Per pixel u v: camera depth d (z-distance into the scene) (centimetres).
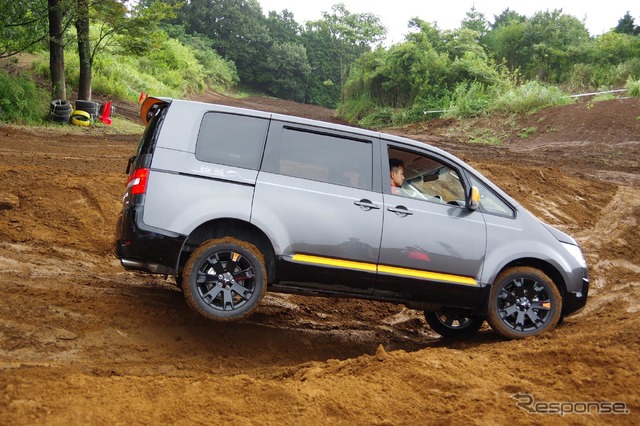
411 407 415
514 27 4672
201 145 601
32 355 512
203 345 605
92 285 712
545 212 1331
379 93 4344
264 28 10050
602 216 1355
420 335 784
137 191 585
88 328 584
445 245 648
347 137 641
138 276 795
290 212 605
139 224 577
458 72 3888
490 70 3866
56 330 564
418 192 664
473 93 3484
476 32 4284
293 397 417
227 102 5981
